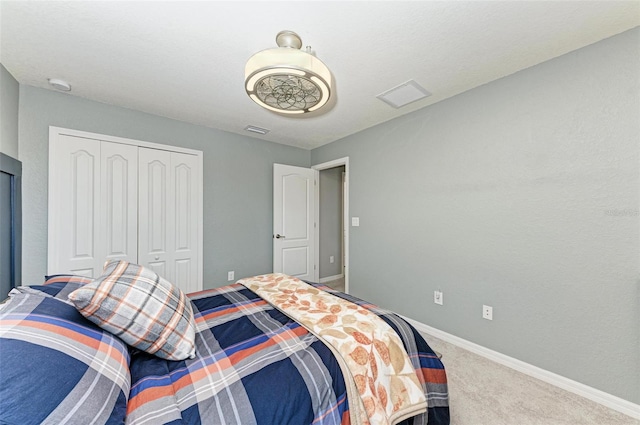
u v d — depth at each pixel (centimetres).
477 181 216
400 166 278
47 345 73
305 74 133
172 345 104
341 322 129
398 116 279
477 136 216
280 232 371
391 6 134
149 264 272
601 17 140
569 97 171
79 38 158
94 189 243
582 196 166
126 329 98
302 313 140
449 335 235
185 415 76
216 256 321
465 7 134
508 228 199
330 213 455
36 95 217
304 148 408
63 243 229
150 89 221
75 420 61
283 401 85
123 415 72
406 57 177
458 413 149
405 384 114
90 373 74
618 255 154
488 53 172
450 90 222
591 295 163
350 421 94
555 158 177
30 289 108
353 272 337
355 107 256
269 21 144
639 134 148
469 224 222
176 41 162
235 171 337
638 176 148
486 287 211
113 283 102
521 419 145
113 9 136
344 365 103
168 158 284
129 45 165
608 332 157
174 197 288
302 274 396
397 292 282
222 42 163
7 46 166
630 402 150
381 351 114
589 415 149
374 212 308
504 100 201
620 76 153
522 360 191
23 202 212
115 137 253
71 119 232
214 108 259
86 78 204
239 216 341
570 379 170
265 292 175
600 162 160
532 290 187
